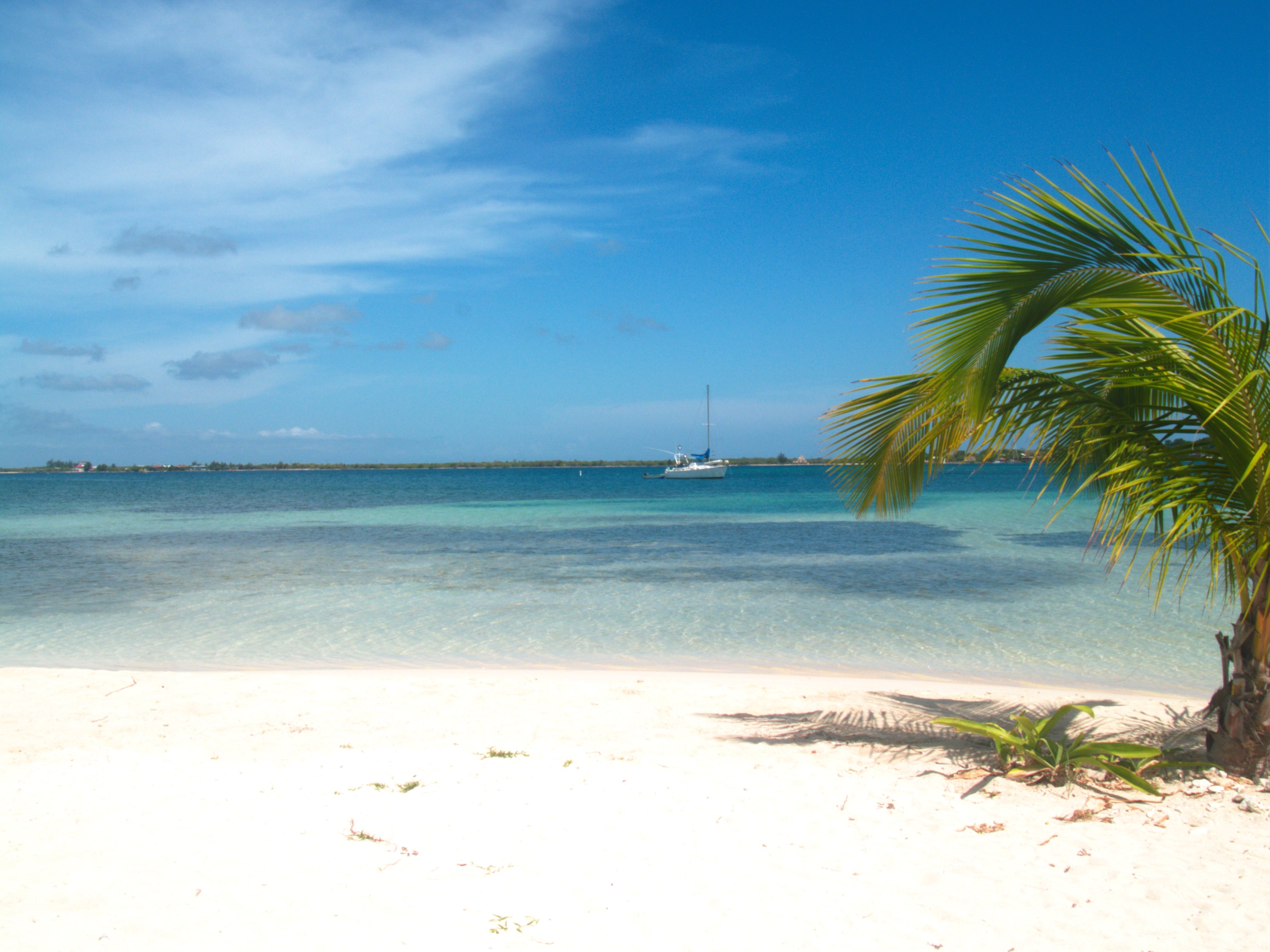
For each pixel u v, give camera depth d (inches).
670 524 1486.2
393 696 344.8
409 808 204.7
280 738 281.1
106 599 665.6
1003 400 223.0
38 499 2888.8
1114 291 199.9
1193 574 740.0
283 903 151.6
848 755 253.1
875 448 241.4
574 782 225.8
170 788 221.5
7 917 145.0
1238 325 191.2
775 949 137.3
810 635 512.4
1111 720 297.6
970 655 457.4
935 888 159.9
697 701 337.1
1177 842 179.6
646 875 165.6
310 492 3590.1
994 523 1405.0
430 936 140.2
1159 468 210.7
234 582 759.7
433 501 2532.0
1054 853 175.6
